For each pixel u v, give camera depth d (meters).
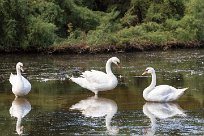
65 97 24.30
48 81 28.28
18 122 20.34
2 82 28.14
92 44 40.94
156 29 45.72
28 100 23.81
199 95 24.34
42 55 39.97
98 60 36.47
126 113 21.47
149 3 48.28
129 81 28.20
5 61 36.41
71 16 45.84
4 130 19.33
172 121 20.23
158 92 23.28
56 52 40.81
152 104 22.94
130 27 44.44
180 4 48.09
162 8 47.69
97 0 50.91
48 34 41.34
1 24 41.34
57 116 21.14
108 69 25.05
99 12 47.78
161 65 33.78
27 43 41.03
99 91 25.59
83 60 36.56
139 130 19.14
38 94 24.98
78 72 31.16
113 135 18.59
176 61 35.59
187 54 39.50
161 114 21.25
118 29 45.66
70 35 42.91
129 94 24.91
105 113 21.50
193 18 45.12
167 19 46.44
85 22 45.97
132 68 32.66
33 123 20.19
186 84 26.89
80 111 21.84
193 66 33.12
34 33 41.19
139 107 22.42
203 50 42.28
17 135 18.75
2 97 24.48
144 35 43.09
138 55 39.19
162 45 42.72
